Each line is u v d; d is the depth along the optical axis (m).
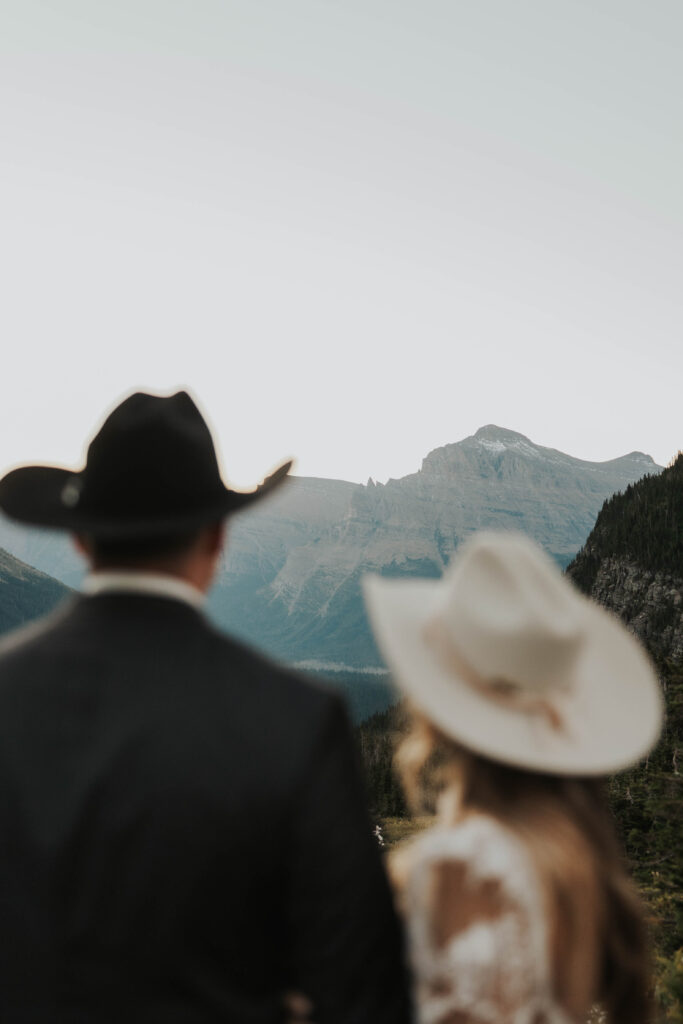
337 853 2.22
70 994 2.06
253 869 2.17
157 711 2.27
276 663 2.54
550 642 2.47
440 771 2.64
